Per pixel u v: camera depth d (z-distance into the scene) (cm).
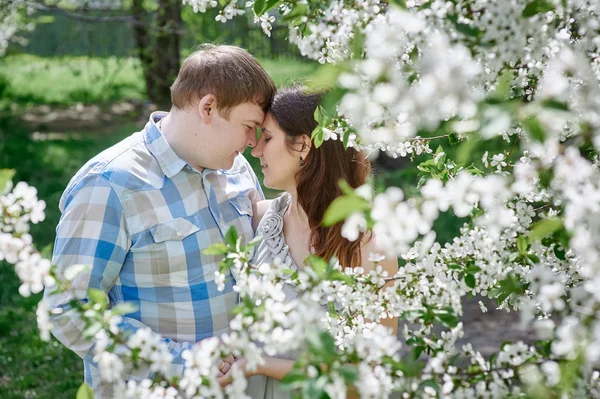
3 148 1161
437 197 149
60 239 264
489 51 173
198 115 277
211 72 272
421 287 204
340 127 232
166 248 271
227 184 299
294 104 277
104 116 1440
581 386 167
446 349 190
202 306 277
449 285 202
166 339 270
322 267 179
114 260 266
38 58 1805
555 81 151
